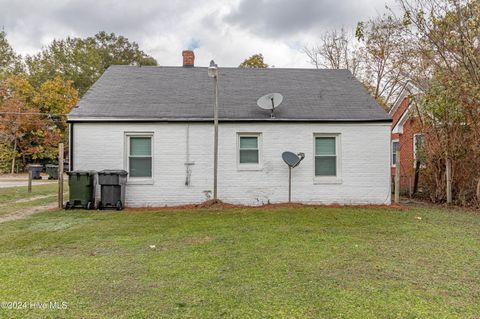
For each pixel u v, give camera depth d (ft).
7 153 99.09
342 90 39.99
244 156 34.65
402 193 45.93
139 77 40.83
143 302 11.00
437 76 34.37
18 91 107.24
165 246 18.30
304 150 34.47
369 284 12.71
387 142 34.65
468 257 16.39
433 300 11.29
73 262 15.40
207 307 10.64
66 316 10.04
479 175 33.35
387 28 60.80
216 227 23.15
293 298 11.35
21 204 35.27
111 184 31.30
